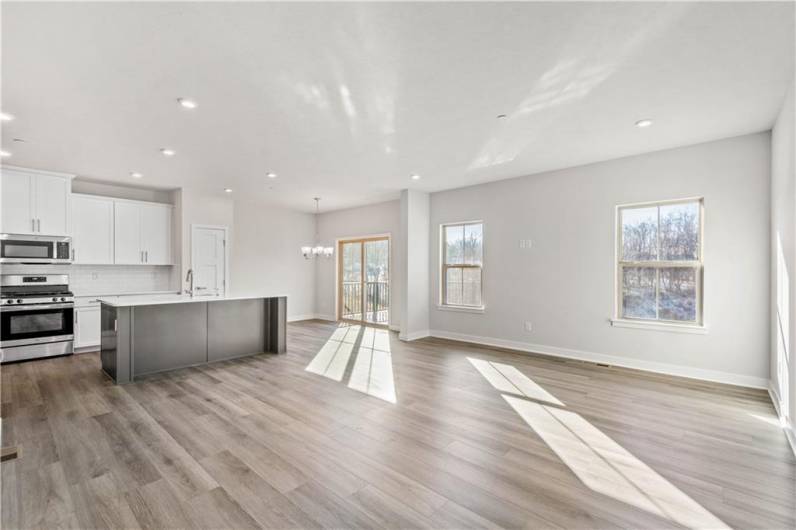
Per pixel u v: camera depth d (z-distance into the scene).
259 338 5.43
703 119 3.47
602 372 4.47
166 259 6.41
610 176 4.77
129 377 4.11
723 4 1.95
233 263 7.62
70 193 5.28
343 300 8.76
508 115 3.35
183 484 2.18
